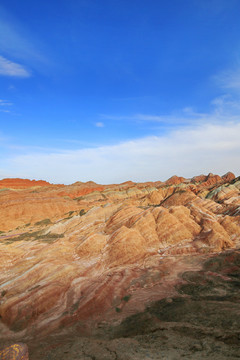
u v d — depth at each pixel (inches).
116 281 1032.2
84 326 768.9
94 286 986.1
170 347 574.9
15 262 1315.2
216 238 1369.3
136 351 569.0
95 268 1179.9
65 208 3068.4
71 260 1279.5
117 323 765.9
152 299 895.7
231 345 549.6
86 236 1552.7
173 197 2603.3
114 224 1663.4
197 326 668.1
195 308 784.9
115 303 889.5
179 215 1614.2
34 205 2903.5
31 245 1566.2
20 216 2723.9
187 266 1168.8
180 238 1444.4
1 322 826.2
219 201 2647.6
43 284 981.2
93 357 562.3
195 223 1577.3
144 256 1296.8
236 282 974.4
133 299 909.2
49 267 1111.6
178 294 918.4
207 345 561.0
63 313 844.6
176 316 748.6
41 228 2324.1
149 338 639.8
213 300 835.4
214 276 1044.5
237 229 1513.3
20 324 799.1
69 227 1940.2
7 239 1918.1
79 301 896.9
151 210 1684.3
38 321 810.8
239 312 713.6
